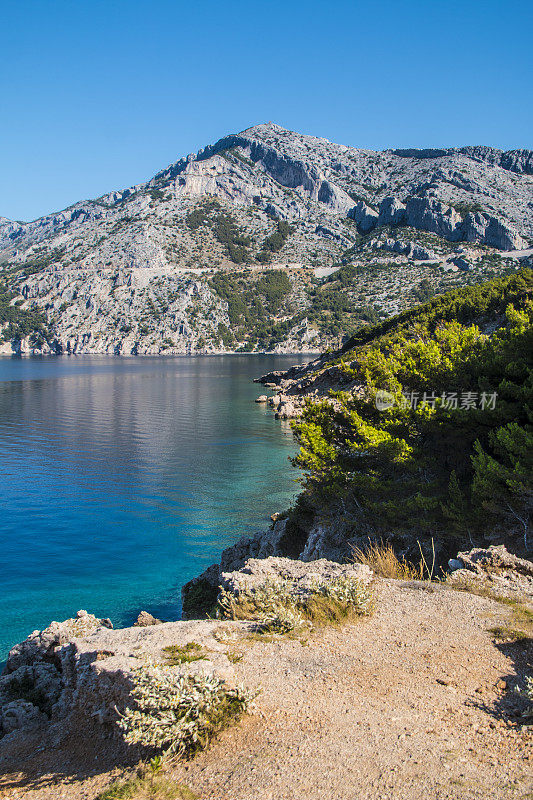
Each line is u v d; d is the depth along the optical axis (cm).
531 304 2581
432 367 2308
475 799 513
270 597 988
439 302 9269
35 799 636
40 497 4044
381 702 693
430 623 924
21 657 1585
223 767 596
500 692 708
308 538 2330
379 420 2369
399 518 1998
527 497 1683
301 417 2503
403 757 584
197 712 649
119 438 6366
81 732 788
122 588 2644
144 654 788
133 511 3738
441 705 682
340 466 2208
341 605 959
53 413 8450
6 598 2539
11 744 844
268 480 4509
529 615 941
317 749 605
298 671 772
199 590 2488
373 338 10725
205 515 3659
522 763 565
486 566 1164
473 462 1825
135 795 568
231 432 6731
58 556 3009
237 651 828
